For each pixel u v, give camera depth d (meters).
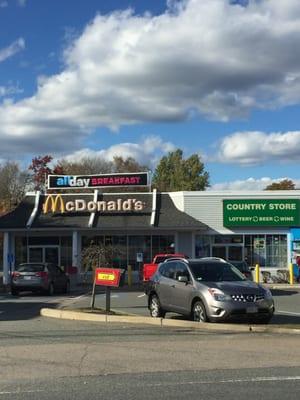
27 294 27.56
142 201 39.22
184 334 12.41
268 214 38.41
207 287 13.78
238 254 38.47
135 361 9.48
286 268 38.16
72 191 56.38
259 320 13.82
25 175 73.25
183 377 8.30
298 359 9.65
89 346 10.88
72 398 7.11
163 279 15.81
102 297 24.33
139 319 14.29
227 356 9.91
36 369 8.89
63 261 38.41
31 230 37.25
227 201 38.47
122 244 38.38
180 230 37.88
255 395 7.24
